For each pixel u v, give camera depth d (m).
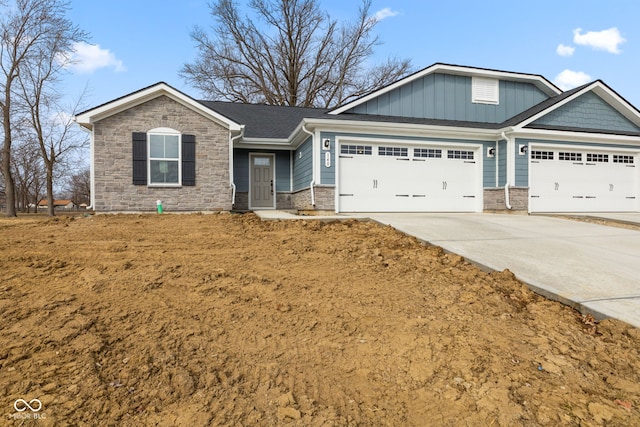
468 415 2.29
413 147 11.82
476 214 11.55
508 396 2.45
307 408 2.33
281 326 3.32
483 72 13.41
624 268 5.15
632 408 2.37
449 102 13.46
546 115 12.79
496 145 12.41
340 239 6.50
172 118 11.02
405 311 3.69
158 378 2.53
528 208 12.00
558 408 2.35
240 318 3.43
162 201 11.00
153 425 2.12
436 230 7.54
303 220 8.29
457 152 12.20
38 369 2.51
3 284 3.88
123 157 10.71
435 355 2.93
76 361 2.62
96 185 10.54
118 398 2.31
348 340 3.14
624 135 12.77
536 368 2.79
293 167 14.21
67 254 5.11
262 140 13.29
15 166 25.69
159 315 3.37
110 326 3.13
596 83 13.04
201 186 11.28
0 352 2.66
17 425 2.03
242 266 4.81
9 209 18.44
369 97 12.65
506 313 3.73
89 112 10.21
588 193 12.84
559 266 5.19
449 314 3.65
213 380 2.55
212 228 7.36
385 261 5.27
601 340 3.26
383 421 2.24
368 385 2.58
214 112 11.23
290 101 29.81
